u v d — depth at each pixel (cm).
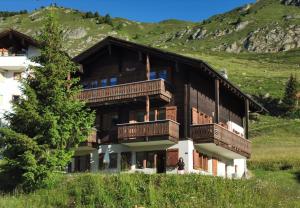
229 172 4950
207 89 4716
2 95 5719
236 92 4900
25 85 3762
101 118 4753
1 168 3672
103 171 4494
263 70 14625
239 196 3216
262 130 8719
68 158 3706
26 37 5575
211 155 4606
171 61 4503
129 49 4647
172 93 4444
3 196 3472
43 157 3566
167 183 3372
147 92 4347
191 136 4281
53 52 3875
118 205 3120
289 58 17650
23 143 3572
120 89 4491
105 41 4731
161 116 4456
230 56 18825
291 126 8819
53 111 3722
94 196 3222
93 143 4612
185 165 4194
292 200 3306
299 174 4888
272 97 10981
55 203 3288
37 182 3550
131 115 4588
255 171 5406
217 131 4238
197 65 4281
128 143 4362
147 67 4466
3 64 5600
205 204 3052
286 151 6284
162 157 4338
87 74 4962
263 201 3170
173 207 3022
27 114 3625
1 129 3603
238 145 4647
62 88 3791
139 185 3366
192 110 4378
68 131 3706
